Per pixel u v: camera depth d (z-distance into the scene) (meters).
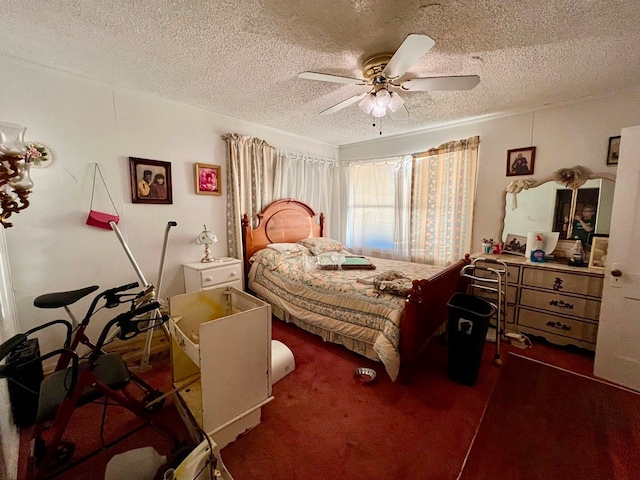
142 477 1.15
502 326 2.80
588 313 2.33
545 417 1.69
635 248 1.88
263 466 1.37
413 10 1.42
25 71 1.93
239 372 1.47
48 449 1.19
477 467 1.37
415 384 2.02
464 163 3.27
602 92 2.45
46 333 2.11
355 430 1.60
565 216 2.73
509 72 2.09
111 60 1.92
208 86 2.34
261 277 3.14
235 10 1.42
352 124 3.41
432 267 3.11
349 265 2.96
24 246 1.99
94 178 2.26
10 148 1.01
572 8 1.40
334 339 2.49
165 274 2.75
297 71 2.08
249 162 3.31
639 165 1.83
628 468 1.37
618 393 1.91
